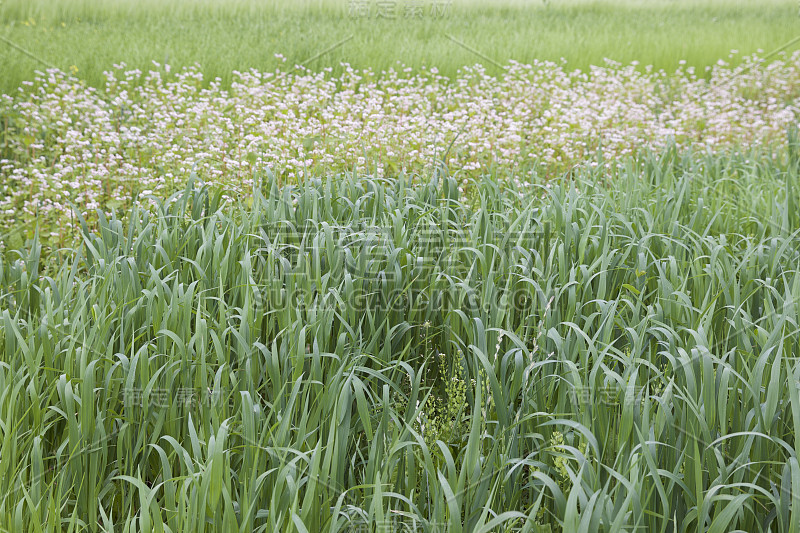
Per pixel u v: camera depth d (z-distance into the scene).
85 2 9.62
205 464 2.23
